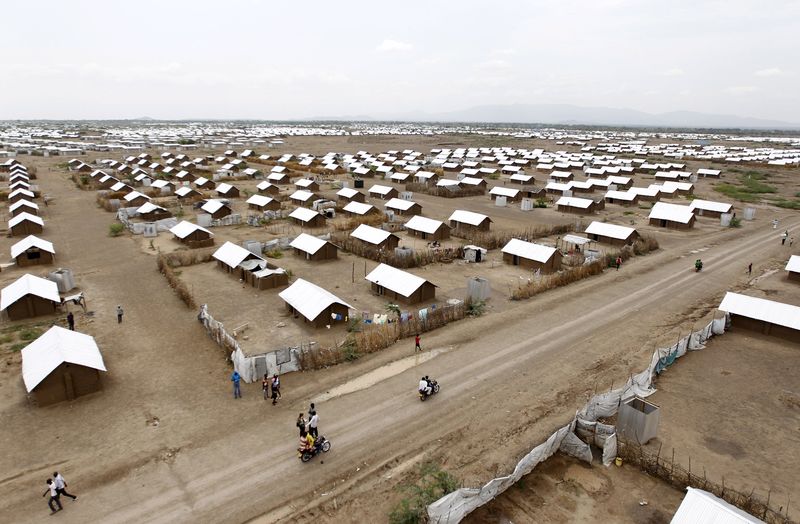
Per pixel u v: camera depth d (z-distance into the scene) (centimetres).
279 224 8850
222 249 6300
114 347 4153
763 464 2792
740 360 4041
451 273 6259
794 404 3403
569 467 2773
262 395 3434
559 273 5919
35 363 3394
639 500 2527
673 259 6931
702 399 3453
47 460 2780
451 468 2717
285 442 2942
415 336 4372
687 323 4697
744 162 19462
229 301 5209
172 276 5666
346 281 5878
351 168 15825
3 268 6134
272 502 2480
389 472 2692
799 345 4309
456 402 3359
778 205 11094
